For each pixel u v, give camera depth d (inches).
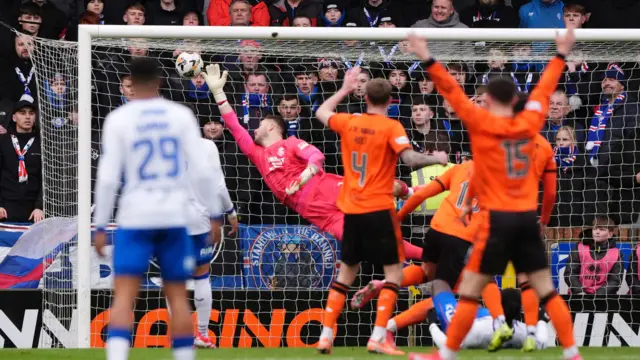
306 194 1270.9
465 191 1069.8
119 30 1246.9
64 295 1307.8
